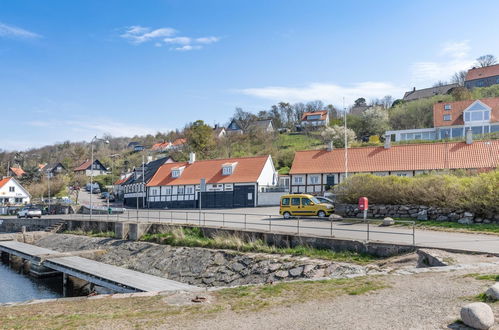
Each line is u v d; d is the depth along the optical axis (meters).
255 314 9.62
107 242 33.25
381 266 16.38
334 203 31.17
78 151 146.62
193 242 26.42
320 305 9.97
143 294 12.62
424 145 44.81
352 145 71.19
